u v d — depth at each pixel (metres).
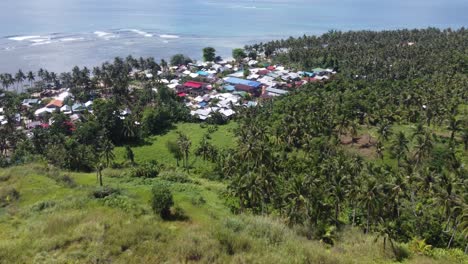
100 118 103.56
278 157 71.56
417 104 102.69
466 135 80.06
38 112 120.44
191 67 177.62
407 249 34.69
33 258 21.31
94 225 25.08
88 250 21.97
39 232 24.81
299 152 85.00
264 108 117.31
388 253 32.69
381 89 116.44
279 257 22.12
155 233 24.45
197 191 53.78
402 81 125.25
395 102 107.19
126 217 28.31
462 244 45.94
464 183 55.16
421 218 51.28
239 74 164.62
